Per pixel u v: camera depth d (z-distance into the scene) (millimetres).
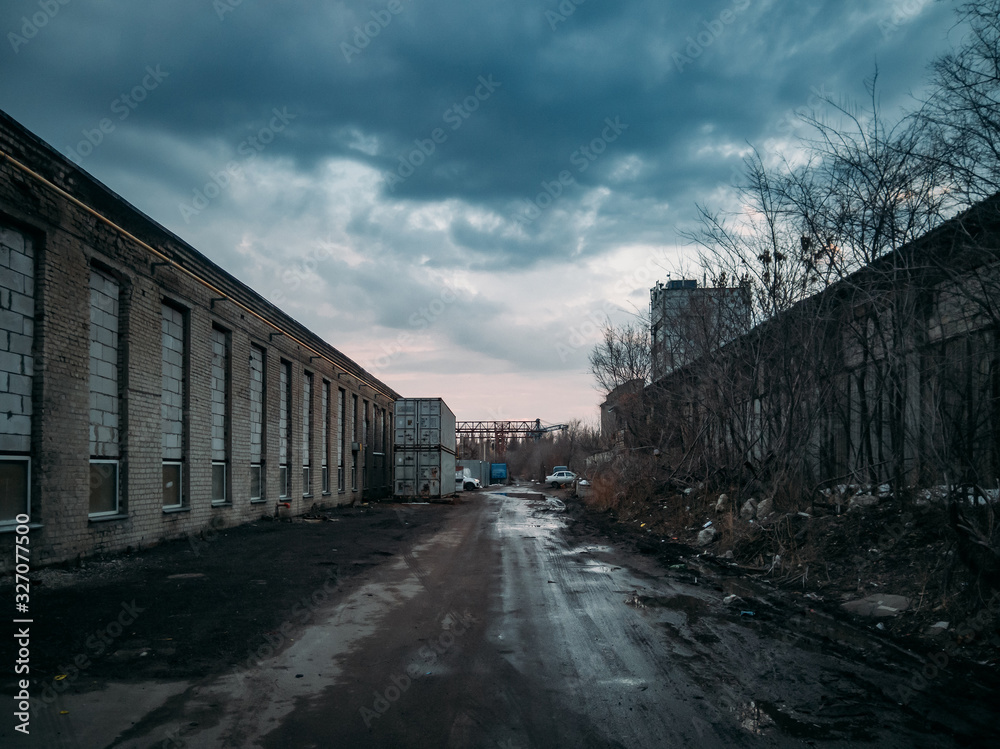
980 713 4559
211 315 16391
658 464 20688
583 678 5297
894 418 10352
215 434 17078
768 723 4391
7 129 9273
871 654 5941
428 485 32750
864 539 9414
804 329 12398
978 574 6379
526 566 11375
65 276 10562
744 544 11547
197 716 4457
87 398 11023
